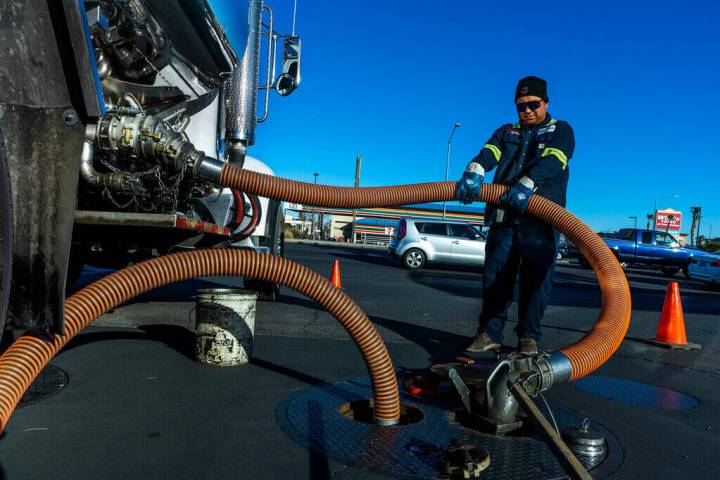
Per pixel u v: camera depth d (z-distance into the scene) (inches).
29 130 70.4
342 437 94.5
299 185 121.3
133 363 134.9
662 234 838.5
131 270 95.7
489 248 163.9
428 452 89.7
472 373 121.2
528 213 136.0
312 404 110.5
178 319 196.7
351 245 1467.8
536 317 156.9
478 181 127.9
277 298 261.1
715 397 134.8
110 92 138.4
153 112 155.6
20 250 72.7
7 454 82.7
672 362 174.6
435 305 289.3
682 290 557.6
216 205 188.2
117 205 127.3
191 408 105.7
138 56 135.6
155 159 119.8
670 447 98.7
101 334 164.7
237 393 115.9
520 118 156.1
